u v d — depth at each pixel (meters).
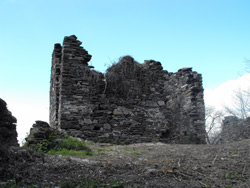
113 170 5.20
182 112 12.32
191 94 12.04
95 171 5.05
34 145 6.48
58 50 12.77
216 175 5.12
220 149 7.68
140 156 7.18
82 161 5.77
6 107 5.59
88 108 11.30
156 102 12.87
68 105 11.01
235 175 5.08
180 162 6.18
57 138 7.34
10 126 5.55
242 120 13.80
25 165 4.76
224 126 14.56
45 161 5.28
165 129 12.58
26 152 5.21
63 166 5.11
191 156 6.96
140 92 12.61
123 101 12.09
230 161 6.16
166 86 13.41
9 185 3.91
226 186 4.51
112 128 11.52
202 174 5.17
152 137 12.18
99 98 11.62
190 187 4.42
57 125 11.55
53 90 12.85
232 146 8.02
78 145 7.37
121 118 11.82
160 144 10.50
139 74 12.83
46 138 7.02
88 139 10.91
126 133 11.73
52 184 4.23
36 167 4.84
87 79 11.57
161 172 5.14
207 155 6.96
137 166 5.62
